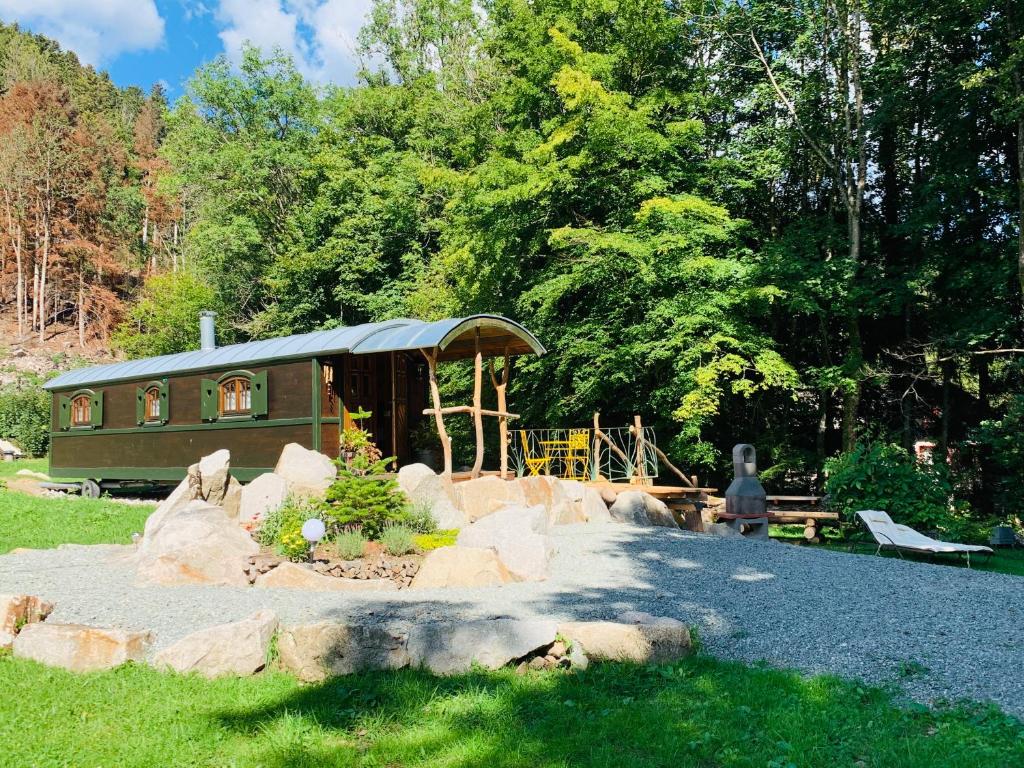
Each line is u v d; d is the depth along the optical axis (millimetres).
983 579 9312
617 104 19328
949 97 19453
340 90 35781
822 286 19312
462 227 23109
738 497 14336
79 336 50812
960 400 22750
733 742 4773
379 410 15180
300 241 33938
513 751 4633
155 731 4852
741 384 18719
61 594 7766
